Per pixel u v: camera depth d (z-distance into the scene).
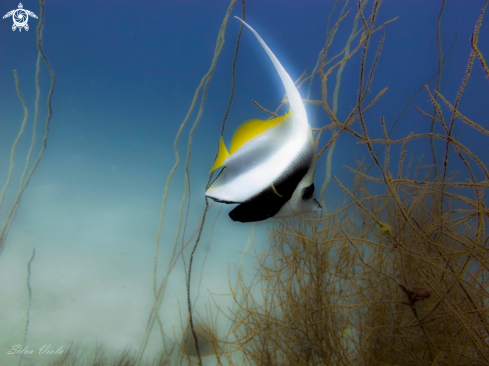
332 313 2.59
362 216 2.88
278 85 2.04
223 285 4.87
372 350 2.56
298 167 0.94
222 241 6.62
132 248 6.18
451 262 2.07
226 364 3.19
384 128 1.81
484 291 1.88
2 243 4.13
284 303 2.88
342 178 5.70
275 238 3.24
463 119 1.60
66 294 4.44
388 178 1.93
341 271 2.76
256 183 0.93
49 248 5.74
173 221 7.86
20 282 4.56
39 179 10.07
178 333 3.77
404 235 2.60
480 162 1.68
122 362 3.24
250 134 0.97
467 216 1.90
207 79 3.01
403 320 2.55
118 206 8.73
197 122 3.22
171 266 3.81
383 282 2.59
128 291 4.69
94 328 3.83
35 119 4.20
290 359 2.60
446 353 2.13
